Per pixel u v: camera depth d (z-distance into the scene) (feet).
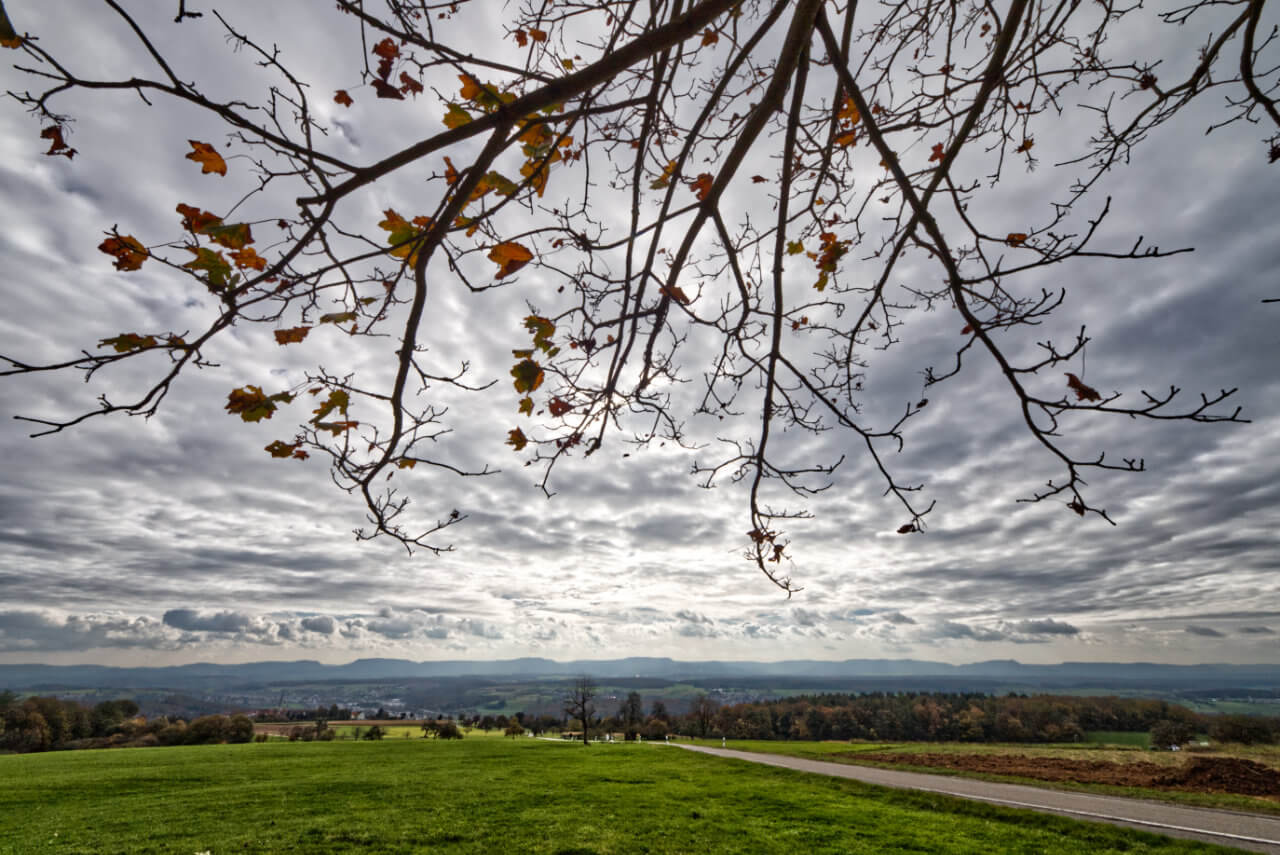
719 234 7.34
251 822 61.31
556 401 7.16
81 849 51.29
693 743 190.49
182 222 4.23
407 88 4.84
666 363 7.96
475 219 5.45
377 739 231.09
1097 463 5.73
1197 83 7.30
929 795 68.03
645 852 48.24
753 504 8.22
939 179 7.27
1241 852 42.60
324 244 4.74
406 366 5.37
